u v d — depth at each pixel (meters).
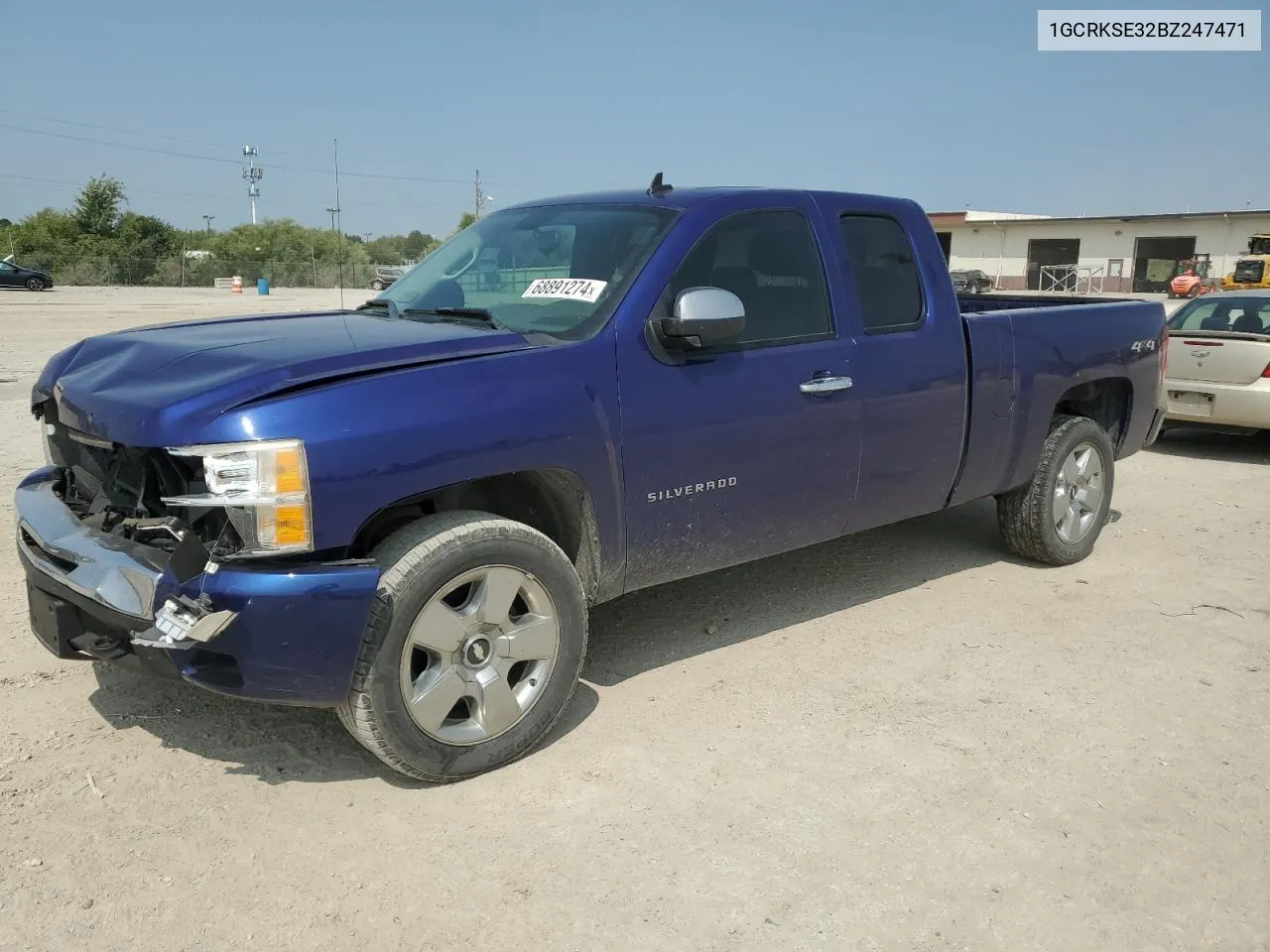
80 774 3.31
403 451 3.02
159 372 3.24
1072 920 2.73
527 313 3.82
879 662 4.39
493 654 3.34
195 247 78.00
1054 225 55.06
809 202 4.36
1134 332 5.87
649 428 3.66
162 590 2.87
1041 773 3.48
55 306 33.12
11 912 2.64
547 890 2.80
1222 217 49.81
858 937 2.64
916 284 4.70
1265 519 6.97
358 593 2.95
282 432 2.86
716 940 2.62
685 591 5.26
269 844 2.97
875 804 3.26
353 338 3.47
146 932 2.59
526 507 3.74
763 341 4.05
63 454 3.80
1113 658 4.48
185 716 3.73
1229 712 3.97
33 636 4.39
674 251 3.81
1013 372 5.08
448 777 3.30
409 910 2.70
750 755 3.55
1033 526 5.55
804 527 4.33
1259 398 8.87
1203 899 2.83
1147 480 8.27
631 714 3.85
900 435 4.57
